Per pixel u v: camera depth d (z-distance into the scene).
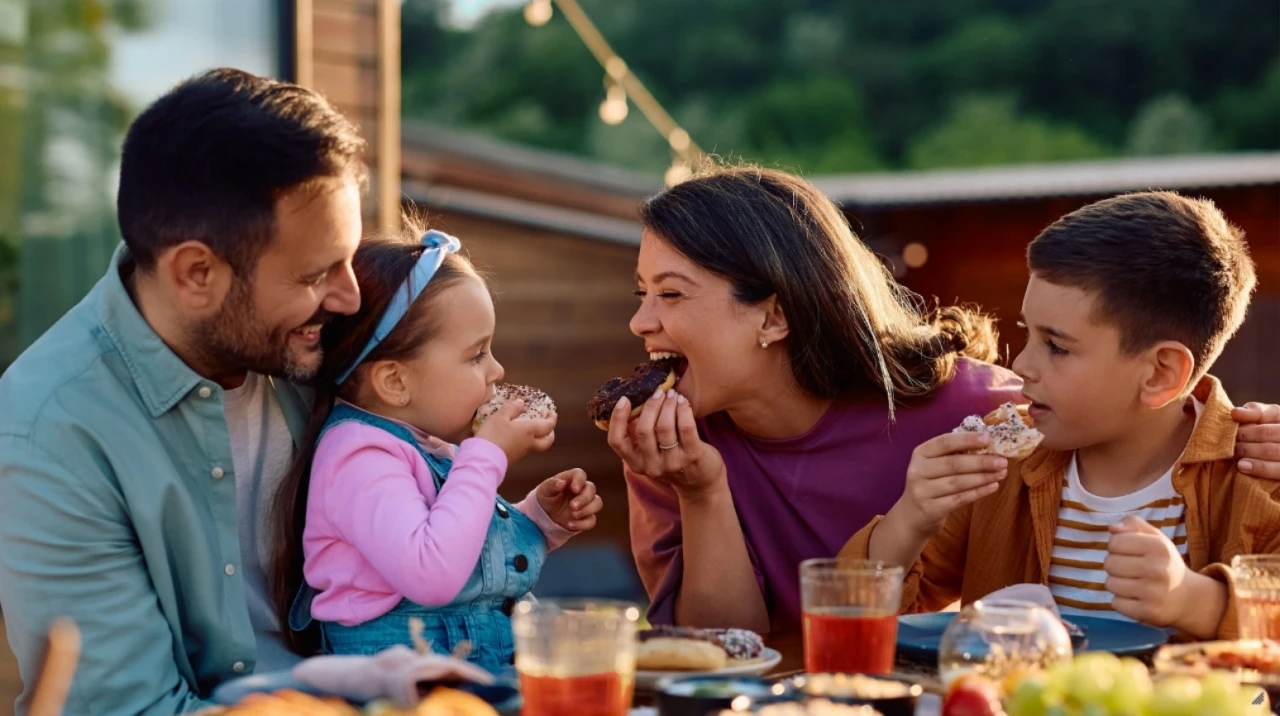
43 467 2.05
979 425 2.35
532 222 10.65
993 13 29.94
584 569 10.60
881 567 1.90
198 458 2.19
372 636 2.20
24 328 5.02
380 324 2.28
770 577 2.69
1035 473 2.48
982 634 1.69
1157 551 2.03
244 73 2.16
